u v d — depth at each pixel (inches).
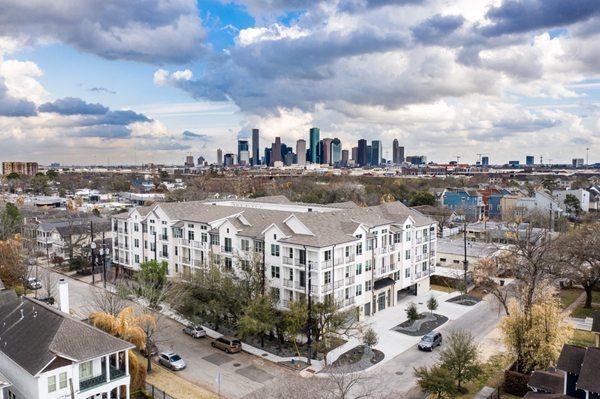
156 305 2188.7
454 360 1646.2
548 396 1418.6
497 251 3275.1
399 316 2436.0
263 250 2319.1
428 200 5772.6
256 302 1946.4
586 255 2524.6
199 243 2640.3
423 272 2842.0
